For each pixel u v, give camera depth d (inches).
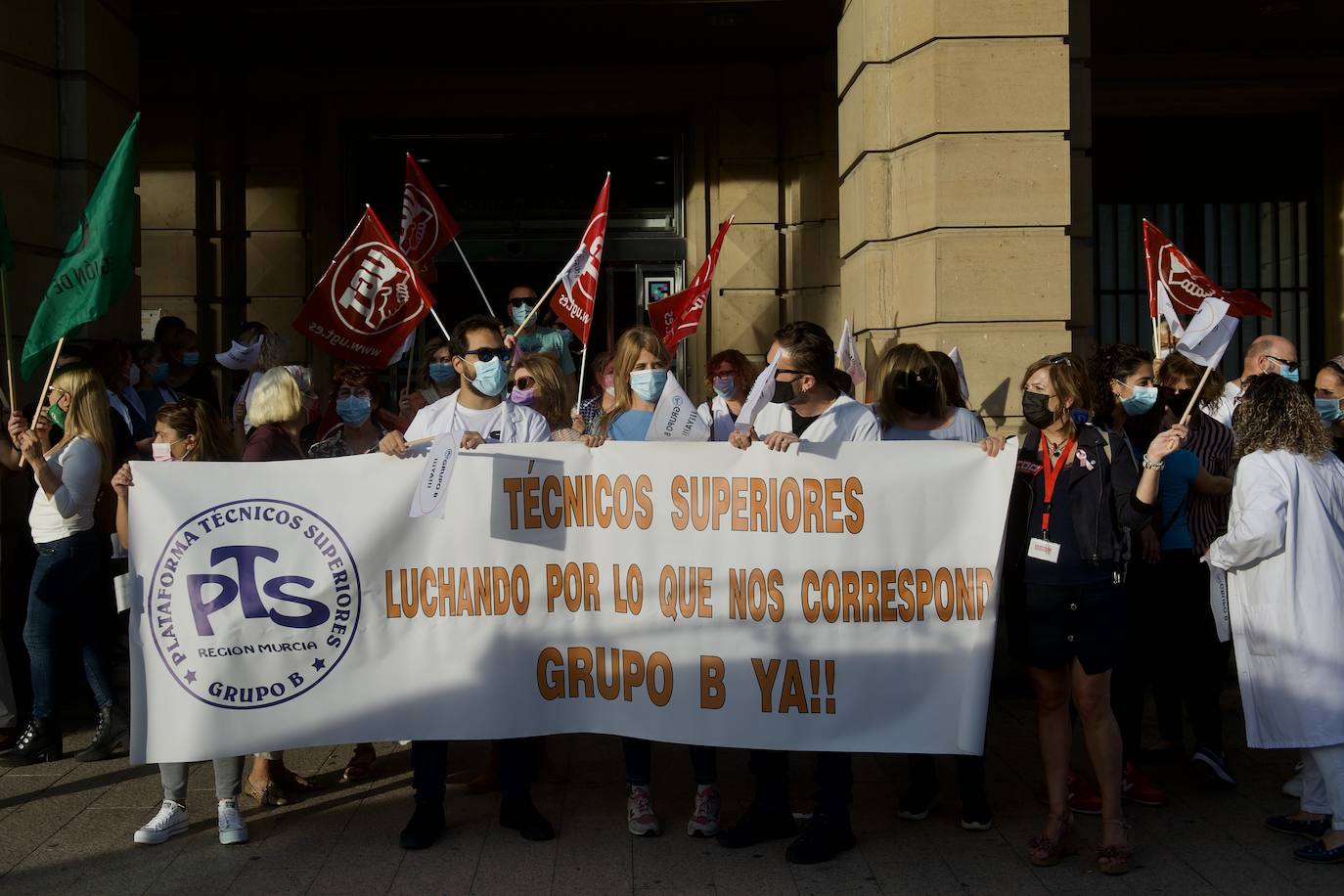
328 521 199.6
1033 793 225.5
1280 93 494.6
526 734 201.0
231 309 487.2
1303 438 200.7
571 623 201.8
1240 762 244.5
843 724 195.9
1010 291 307.4
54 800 224.1
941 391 208.2
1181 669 229.5
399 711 199.9
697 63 488.1
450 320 513.3
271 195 487.5
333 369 493.4
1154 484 185.3
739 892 182.2
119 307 336.8
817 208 477.4
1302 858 192.5
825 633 196.4
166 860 195.6
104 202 225.5
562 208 511.8
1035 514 192.2
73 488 237.6
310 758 249.4
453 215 512.1
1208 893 180.9
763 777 201.8
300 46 460.4
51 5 318.0
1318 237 520.4
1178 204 523.8
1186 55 486.0
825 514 195.9
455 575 201.3
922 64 311.1
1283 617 197.2
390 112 494.9
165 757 195.5
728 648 198.1
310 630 198.8
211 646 196.5
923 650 195.3
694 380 498.0
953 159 307.1
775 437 195.6
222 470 198.1
